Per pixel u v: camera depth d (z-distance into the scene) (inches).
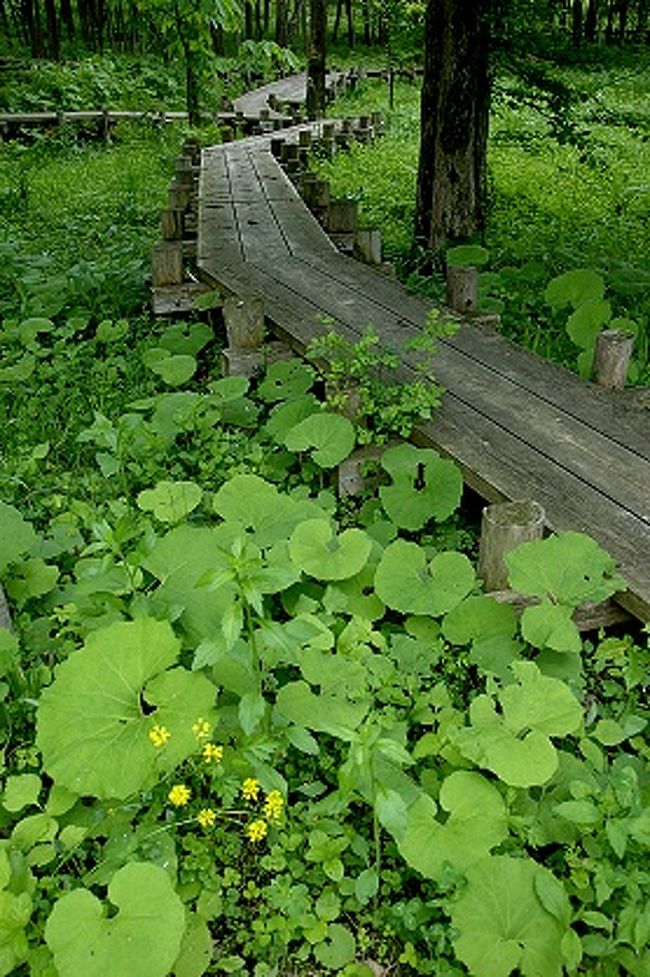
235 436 147.3
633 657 96.6
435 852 74.7
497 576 105.2
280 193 301.9
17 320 192.2
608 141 432.1
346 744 87.2
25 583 109.3
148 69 652.1
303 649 94.6
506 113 482.3
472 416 134.8
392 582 102.6
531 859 74.6
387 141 499.2
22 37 769.6
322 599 103.9
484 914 70.6
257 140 444.5
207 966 72.1
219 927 77.1
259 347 168.2
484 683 97.3
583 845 77.1
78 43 781.9
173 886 71.6
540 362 153.5
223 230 245.0
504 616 98.9
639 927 68.5
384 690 93.0
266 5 974.4
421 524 116.7
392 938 75.2
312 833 79.7
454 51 230.8
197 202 285.0
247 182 323.3
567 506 111.8
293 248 225.3
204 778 85.1
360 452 131.7
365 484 131.6
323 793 86.1
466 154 241.3
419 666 96.4
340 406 135.0
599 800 76.9
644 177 363.3
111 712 82.6
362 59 964.0
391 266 218.7
